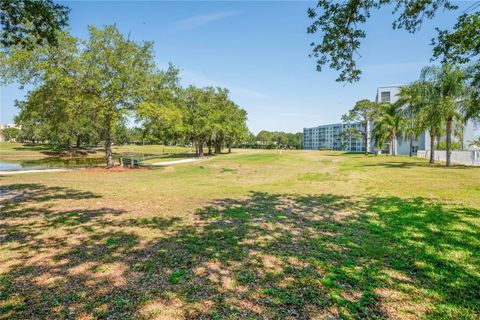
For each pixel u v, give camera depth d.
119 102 20.98
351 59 6.81
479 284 3.72
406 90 33.38
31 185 12.95
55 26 8.23
